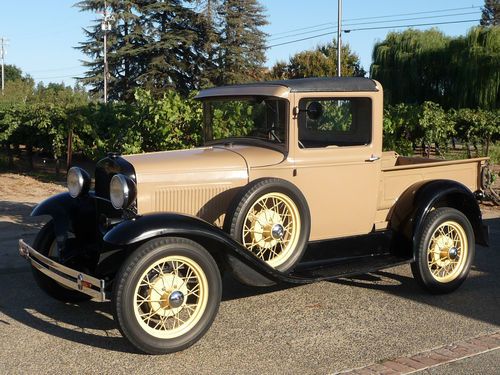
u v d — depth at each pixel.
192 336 4.22
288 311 5.14
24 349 4.29
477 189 6.27
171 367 4.00
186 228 4.14
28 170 16.83
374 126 5.40
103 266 4.37
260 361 4.10
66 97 34.47
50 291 5.20
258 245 4.76
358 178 5.35
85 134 14.95
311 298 5.49
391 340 4.48
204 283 4.27
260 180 4.68
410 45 29.55
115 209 4.74
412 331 4.67
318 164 5.12
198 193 4.80
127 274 3.97
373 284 5.96
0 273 6.28
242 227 4.56
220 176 4.84
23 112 16.22
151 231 4.02
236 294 5.60
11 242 7.62
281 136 5.04
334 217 5.29
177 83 45.72
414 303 5.37
